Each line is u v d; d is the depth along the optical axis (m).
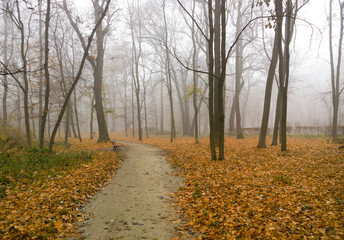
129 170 10.36
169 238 4.26
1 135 13.58
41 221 4.52
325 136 22.83
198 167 9.81
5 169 7.87
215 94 16.50
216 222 4.62
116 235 4.36
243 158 10.99
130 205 6.00
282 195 5.65
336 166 8.13
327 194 5.52
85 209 5.67
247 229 4.26
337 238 3.59
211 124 10.69
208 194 6.37
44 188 6.49
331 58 19.02
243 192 6.10
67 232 4.36
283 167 8.70
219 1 14.62
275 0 11.93
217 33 15.38
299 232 3.94
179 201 6.23
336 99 18.84
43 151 11.58
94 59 20.75
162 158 13.64
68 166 9.50
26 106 14.38
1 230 3.97
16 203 5.23
